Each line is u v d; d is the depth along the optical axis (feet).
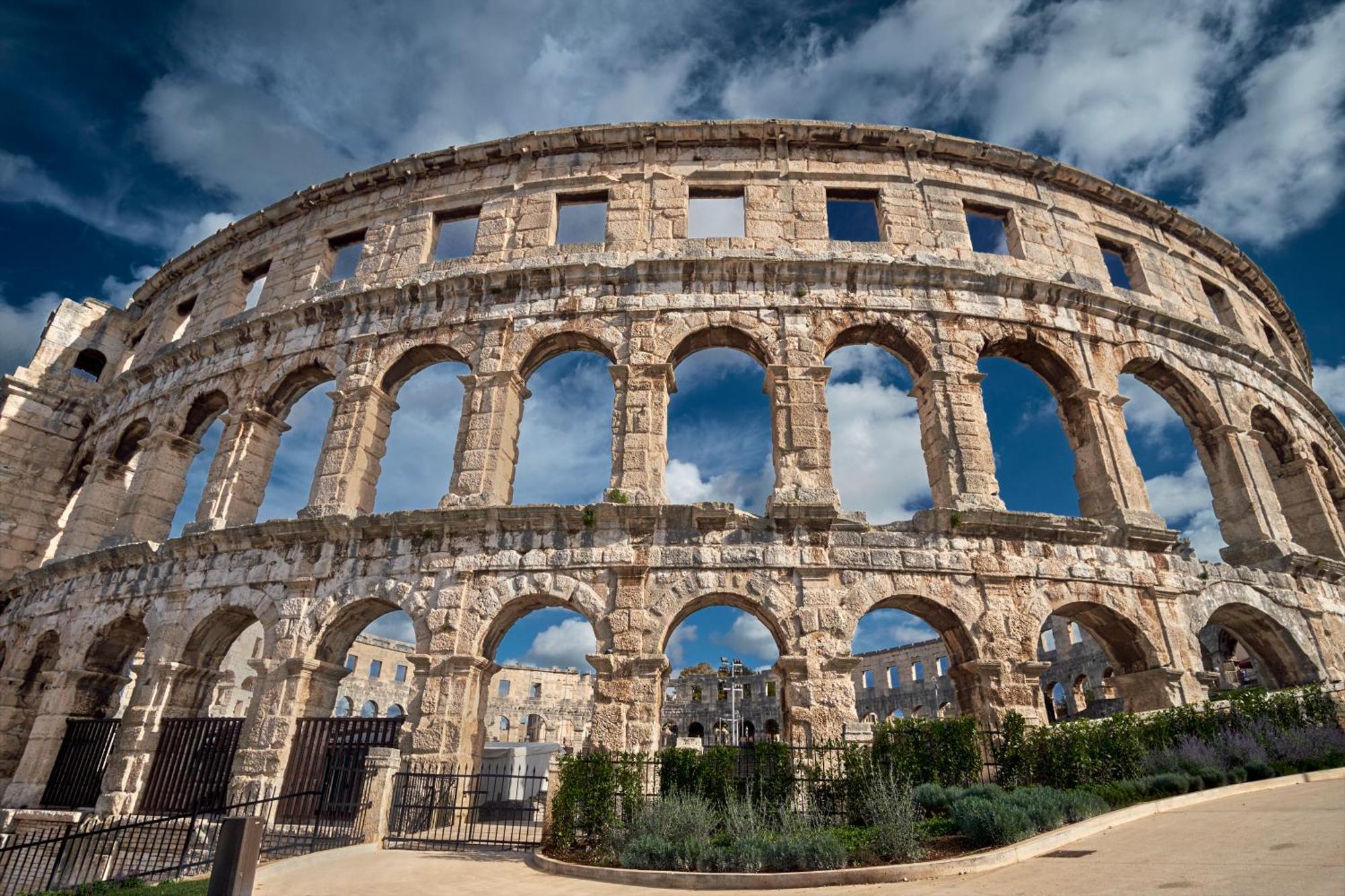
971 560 69.72
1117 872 30.91
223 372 94.27
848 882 38.14
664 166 95.14
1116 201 103.04
